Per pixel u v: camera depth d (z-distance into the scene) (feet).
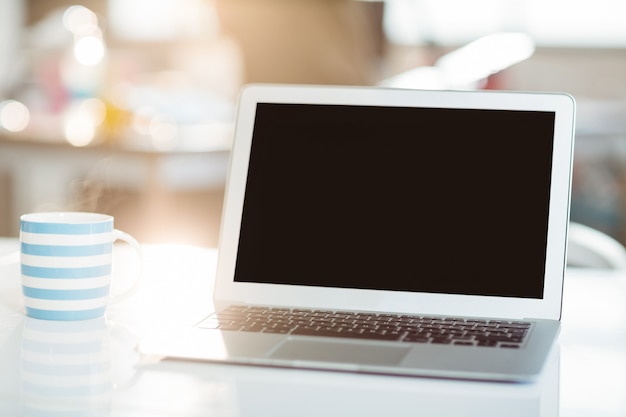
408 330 3.36
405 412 2.58
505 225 3.74
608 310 3.94
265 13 11.93
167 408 2.60
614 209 15.81
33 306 3.54
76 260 3.50
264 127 4.04
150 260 4.84
